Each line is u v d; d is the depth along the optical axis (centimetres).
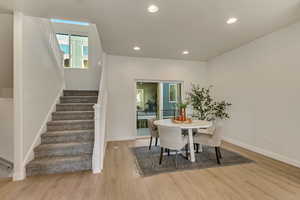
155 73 482
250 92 354
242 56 376
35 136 261
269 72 309
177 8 217
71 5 206
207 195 188
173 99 513
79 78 492
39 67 277
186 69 511
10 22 231
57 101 370
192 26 273
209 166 269
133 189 201
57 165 242
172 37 321
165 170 254
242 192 194
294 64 266
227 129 427
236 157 308
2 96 306
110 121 440
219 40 342
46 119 305
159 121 338
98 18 241
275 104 298
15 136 221
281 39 286
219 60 461
